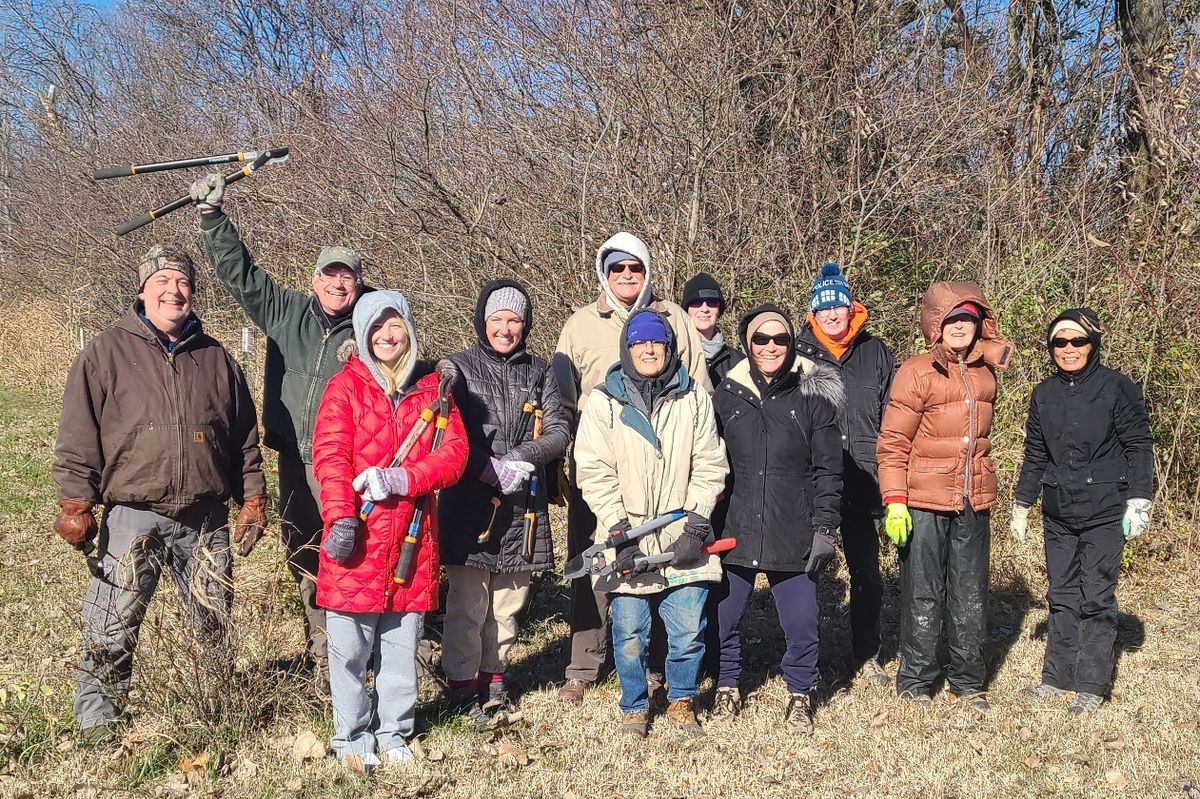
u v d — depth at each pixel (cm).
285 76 1225
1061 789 401
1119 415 471
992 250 837
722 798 395
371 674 486
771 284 803
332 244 874
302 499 457
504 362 452
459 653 448
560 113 826
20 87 2027
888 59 890
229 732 412
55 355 1661
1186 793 396
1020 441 713
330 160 863
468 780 401
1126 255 749
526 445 438
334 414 395
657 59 792
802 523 446
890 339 814
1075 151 948
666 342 425
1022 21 964
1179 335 712
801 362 457
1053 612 494
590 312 487
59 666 481
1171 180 755
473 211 816
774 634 586
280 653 489
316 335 454
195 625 412
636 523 425
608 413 427
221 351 426
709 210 809
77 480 392
